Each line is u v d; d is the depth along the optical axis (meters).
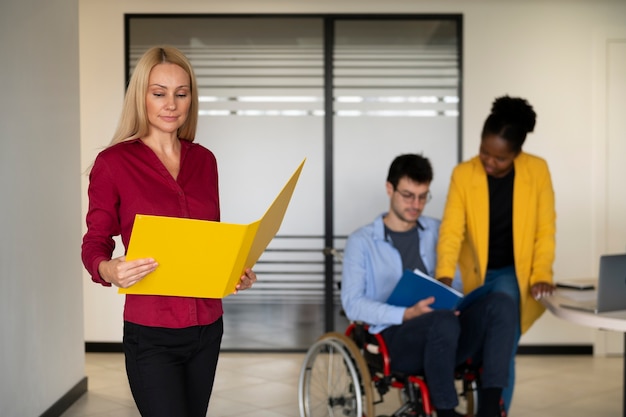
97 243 2.08
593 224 5.68
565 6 5.62
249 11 5.64
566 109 5.67
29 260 3.77
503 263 3.57
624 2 5.61
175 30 5.66
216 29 5.66
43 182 3.97
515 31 5.65
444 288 3.08
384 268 3.44
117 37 5.61
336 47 5.68
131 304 2.12
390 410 4.34
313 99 5.70
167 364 2.12
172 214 2.15
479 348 3.08
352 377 3.23
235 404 4.46
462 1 5.64
